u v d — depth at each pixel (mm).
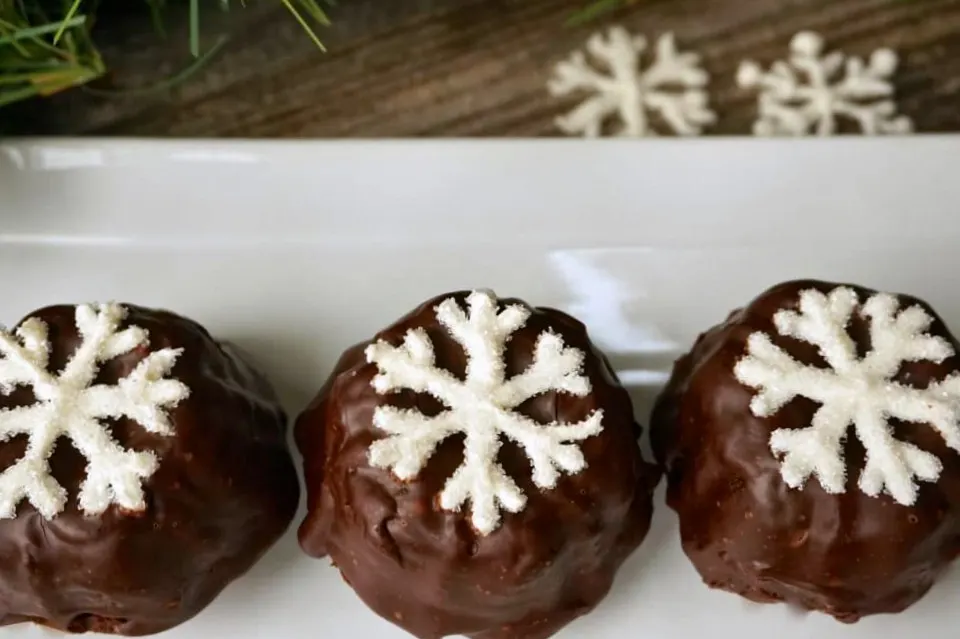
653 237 306
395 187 306
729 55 327
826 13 327
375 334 296
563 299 306
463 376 271
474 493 264
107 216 307
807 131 324
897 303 276
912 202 305
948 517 268
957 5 325
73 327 276
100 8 324
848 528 266
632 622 298
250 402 285
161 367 273
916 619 297
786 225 306
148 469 267
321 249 308
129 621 278
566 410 270
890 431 267
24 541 267
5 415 268
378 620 297
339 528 275
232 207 307
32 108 323
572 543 270
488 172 305
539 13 327
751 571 275
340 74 326
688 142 305
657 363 304
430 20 327
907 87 325
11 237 308
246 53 326
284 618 298
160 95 325
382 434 268
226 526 277
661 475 291
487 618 277
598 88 325
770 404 269
